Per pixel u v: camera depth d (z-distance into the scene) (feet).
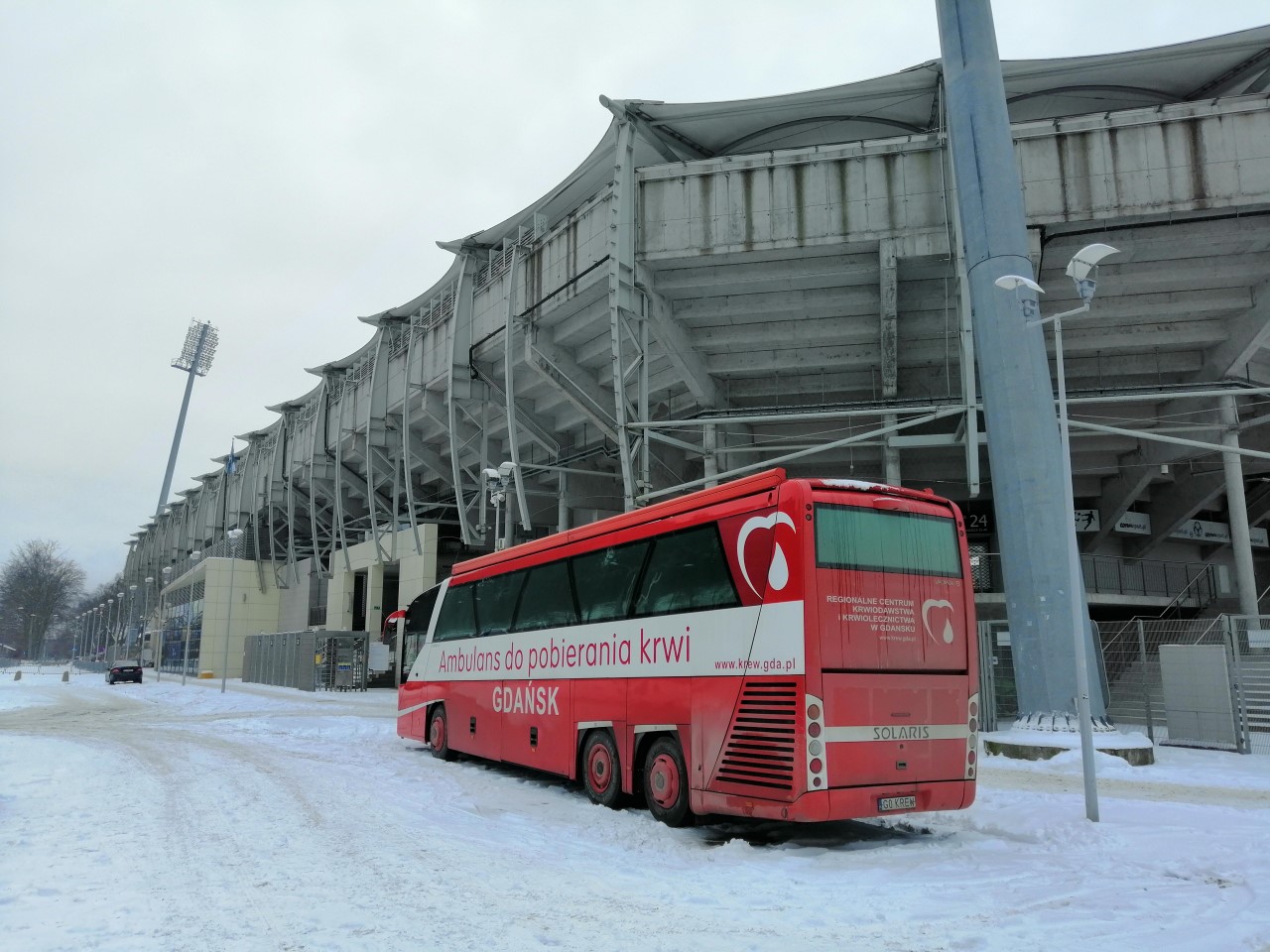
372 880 23.12
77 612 485.15
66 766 48.39
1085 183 75.92
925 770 28.96
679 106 87.35
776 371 98.53
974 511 119.55
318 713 93.86
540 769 41.96
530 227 114.83
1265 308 81.61
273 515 217.15
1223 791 41.45
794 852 28.37
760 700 28.63
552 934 18.51
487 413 129.70
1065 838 29.07
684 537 33.71
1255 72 82.07
